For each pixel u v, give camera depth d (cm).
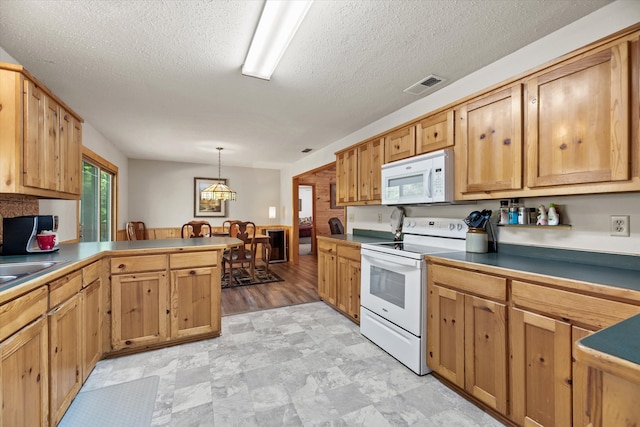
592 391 57
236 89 247
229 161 602
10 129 148
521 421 141
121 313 222
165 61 201
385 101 275
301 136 401
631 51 123
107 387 182
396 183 254
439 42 181
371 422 154
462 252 209
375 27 166
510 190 171
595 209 158
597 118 134
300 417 157
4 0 140
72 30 165
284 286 435
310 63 205
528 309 138
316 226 779
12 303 109
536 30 171
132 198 566
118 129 363
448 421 154
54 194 191
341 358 221
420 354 196
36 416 126
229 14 154
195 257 247
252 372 201
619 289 108
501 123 176
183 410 162
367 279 256
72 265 161
